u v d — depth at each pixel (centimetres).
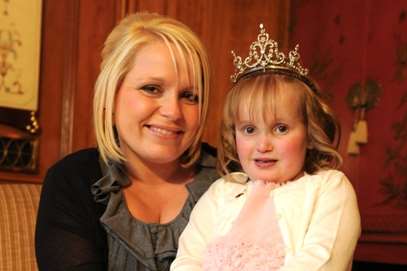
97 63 290
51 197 154
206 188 162
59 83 282
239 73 156
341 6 299
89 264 145
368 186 276
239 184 153
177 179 165
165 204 161
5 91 267
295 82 146
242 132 147
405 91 261
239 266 134
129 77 154
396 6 269
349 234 133
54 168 163
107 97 156
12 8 269
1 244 181
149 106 152
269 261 133
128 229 150
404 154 259
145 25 157
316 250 129
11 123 267
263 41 154
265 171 145
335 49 301
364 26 285
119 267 149
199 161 169
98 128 159
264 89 144
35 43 274
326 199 138
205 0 320
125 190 158
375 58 278
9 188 191
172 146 154
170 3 310
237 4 327
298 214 138
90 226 150
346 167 287
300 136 144
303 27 323
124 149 159
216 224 147
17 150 268
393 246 262
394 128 265
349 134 288
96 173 159
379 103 274
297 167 145
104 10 292
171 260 151
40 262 147
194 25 317
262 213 142
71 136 282
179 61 153
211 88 160
